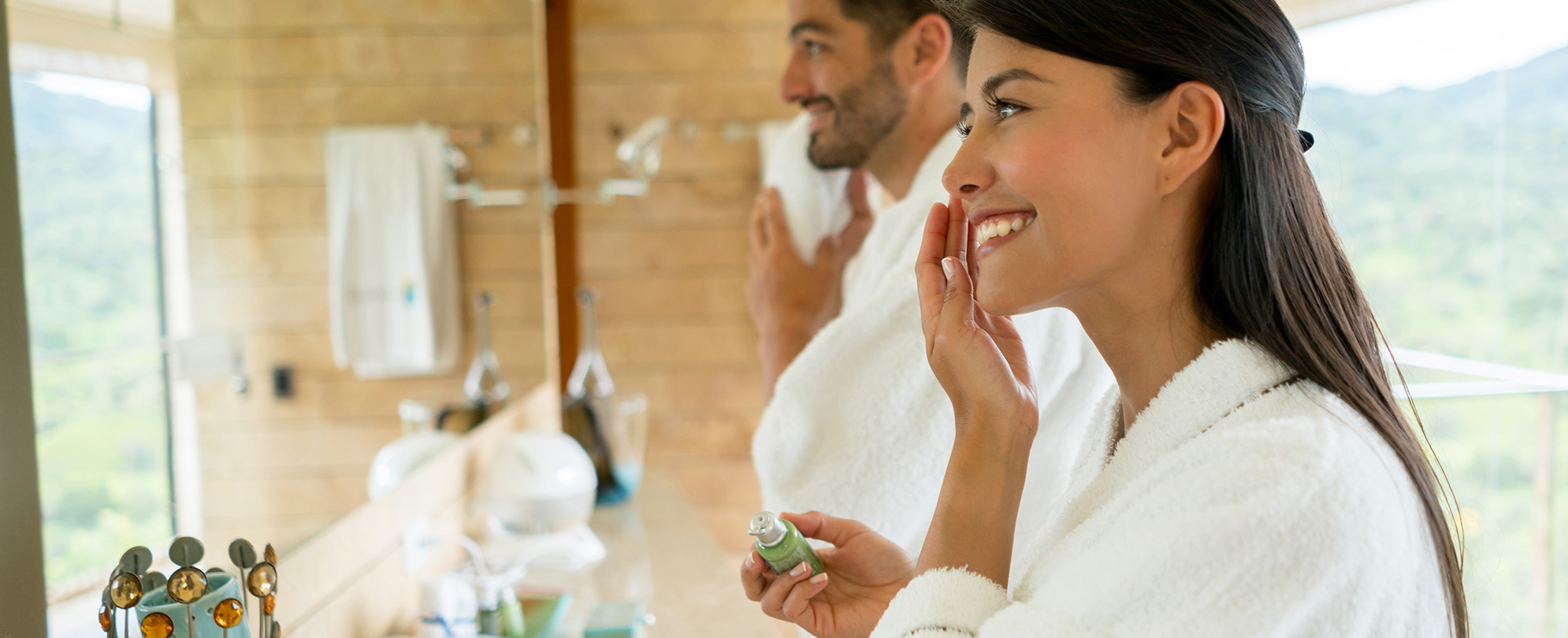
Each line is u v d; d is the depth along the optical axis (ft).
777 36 8.07
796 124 4.36
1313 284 1.75
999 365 1.94
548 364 6.74
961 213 2.20
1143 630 1.50
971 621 1.77
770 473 3.13
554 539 4.67
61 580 2.29
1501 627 6.24
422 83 4.72
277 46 3.39
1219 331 1.80
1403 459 1.64
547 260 6.75
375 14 4.25
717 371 8.28
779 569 2.33
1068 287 1.78
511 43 6.00
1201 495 1.53
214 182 2.98
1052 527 2.03
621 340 8.21
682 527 5.33
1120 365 1.94
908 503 3.03
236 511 2.98
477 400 5.25
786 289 4.24
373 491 3.83
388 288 4.26
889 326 2.97
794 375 3.04
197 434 2.82
